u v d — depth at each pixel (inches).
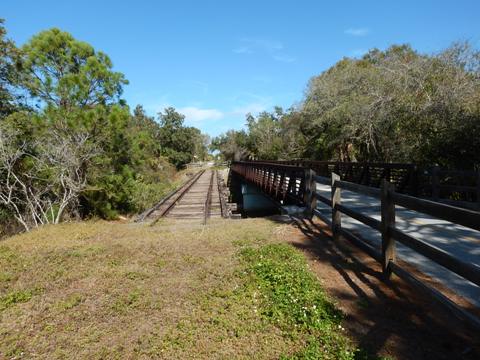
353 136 785.6
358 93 851.4
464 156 429.4
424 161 507.8
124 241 269.7
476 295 138.9
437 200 354.6
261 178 610.9
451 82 518.6
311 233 256.7
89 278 186.5
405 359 103.3
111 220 585.0
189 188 901.8
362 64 1371.8
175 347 117.6
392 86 663.1
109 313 145.5
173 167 2116.1
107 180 574.9
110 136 543.2
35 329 135.9
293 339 118.6
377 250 178.1
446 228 251.4
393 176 447.2
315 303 140.2
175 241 259.4
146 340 123.3
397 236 147.3
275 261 193.2
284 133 1475.1
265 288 160.1
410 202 134.8
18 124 485.7
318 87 1052.5
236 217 416.5
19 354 119.0
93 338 126.8
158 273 190.2
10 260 227.0
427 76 577.0
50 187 461.4
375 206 351.6
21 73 553.0
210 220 376.8
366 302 140.6
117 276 187.2
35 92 524.1
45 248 255.9
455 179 430.9
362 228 258.2
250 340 120.0
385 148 701.3
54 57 550.3
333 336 117.4
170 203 568.7
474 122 413.7
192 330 128.0
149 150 1343.5
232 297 153.6
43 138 462.6
